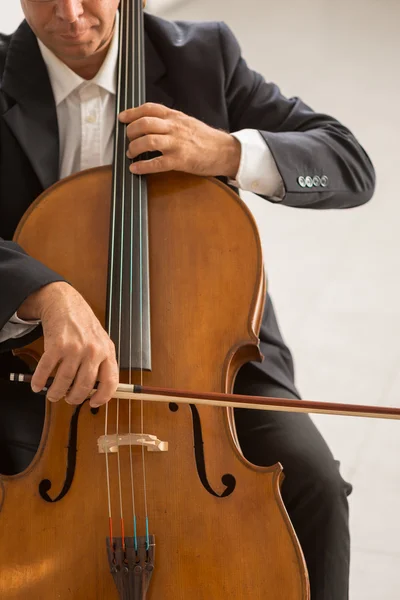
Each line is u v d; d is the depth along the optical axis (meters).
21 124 2.72
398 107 5.38
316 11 6.06
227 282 2.55
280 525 2.32
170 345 2.50
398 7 6.09
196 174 2.65
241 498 2.34
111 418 2.39
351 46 5.77
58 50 2.69
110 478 2.34
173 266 2.56
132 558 2.27
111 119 2.80
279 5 6.09
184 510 2.33
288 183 2.74
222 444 2.39
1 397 2.65
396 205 5.00
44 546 2.30
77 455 2.36
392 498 3.65
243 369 2.75
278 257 4.76
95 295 2.54
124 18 2.77
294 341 4.33
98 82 2.77
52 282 2.38
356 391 4.08
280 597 2.29
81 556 2.30
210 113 2.82
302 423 2.70
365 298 4.56
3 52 2.80
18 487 2.34
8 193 2.71
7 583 2.29
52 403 2.40
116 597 2.28
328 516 2.58
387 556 3.45
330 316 4.46
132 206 2.58
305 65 5.61
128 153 2.61
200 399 2.38
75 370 2.31
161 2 5.86
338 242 4.86
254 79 2.92
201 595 2.28
